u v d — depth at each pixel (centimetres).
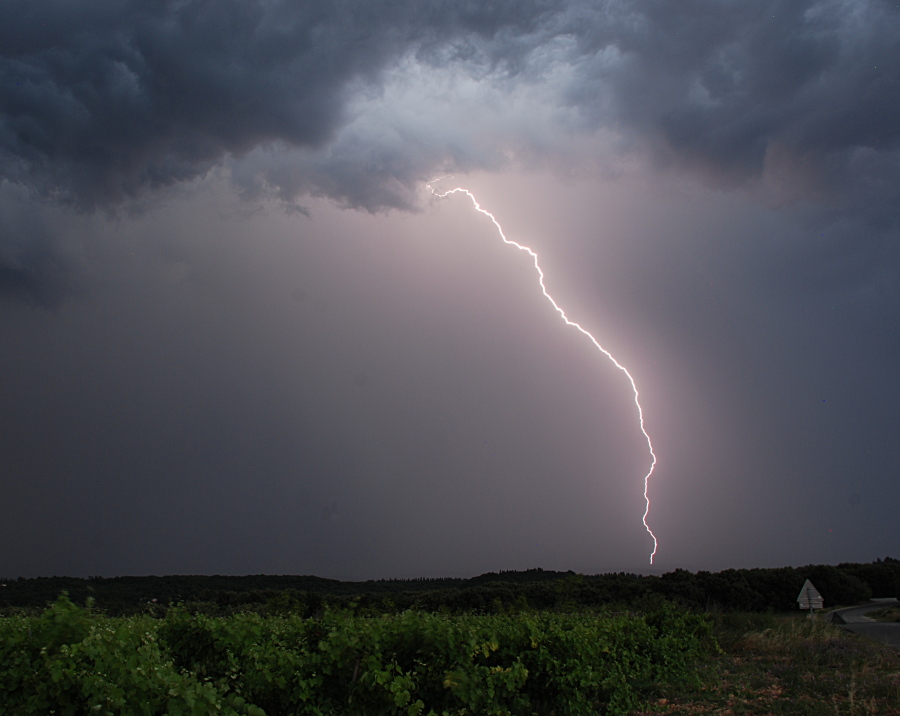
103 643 637
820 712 1000
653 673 1400
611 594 3950
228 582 5656
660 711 1120
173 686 608
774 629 2061
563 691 1061
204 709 606
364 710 826
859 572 5447
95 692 577
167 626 1010
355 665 837
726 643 1886
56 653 611
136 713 597
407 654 902
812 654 1650
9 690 603
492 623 1198
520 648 1078
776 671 1430
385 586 6097
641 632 1448
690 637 1658
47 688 595
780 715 1022
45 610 664
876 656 1586
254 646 882
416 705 802
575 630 1188
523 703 980
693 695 1236
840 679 1298
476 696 873
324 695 845
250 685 807
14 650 625
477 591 3797
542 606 3684
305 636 938
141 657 636
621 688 1146
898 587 5281
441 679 879
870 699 1080
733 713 1062
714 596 4059
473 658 981
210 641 959
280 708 840
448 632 901
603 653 1226
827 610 4306
